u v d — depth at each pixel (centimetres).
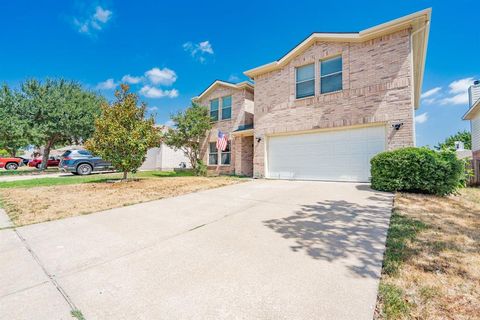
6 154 3894
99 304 216
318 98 1064
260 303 211
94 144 1009
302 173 1117
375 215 474
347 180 983
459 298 212
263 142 1248
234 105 1568
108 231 422
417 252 304
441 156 689
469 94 1778
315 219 459
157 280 256
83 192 823
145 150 1083
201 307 208
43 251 340
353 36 958
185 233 405
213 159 1677
